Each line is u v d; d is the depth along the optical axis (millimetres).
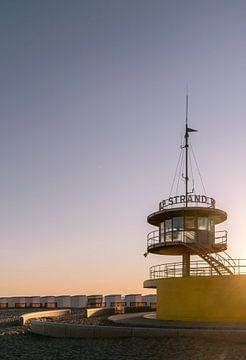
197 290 30125
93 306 88250
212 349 20109
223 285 29172
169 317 31719
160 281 33281
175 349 20438
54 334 27828
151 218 36438
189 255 37156
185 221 34500
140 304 79875
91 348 21953
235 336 21781
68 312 55062
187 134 36688
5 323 45656
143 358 19000
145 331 23781
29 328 33844
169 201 34594
